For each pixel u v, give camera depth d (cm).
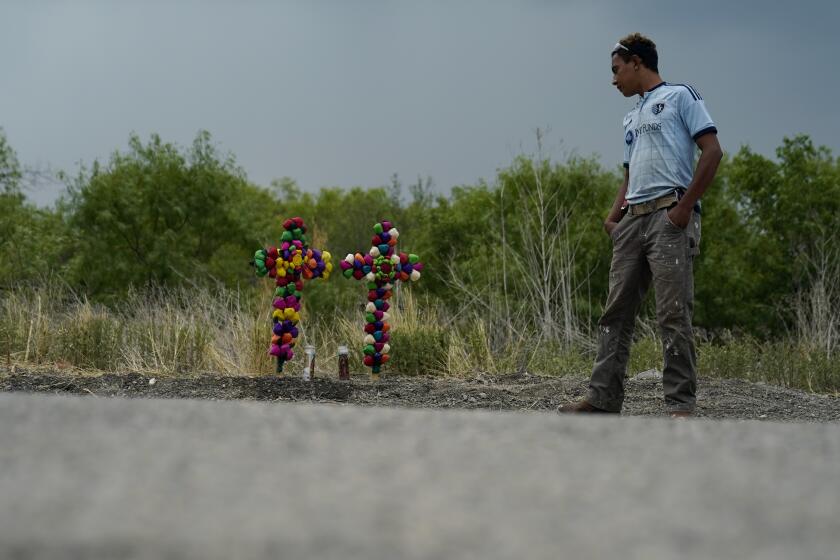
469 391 594
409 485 113
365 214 2183
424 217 1683
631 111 459
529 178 1434
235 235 1609
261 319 710
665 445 146
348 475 118
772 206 1461
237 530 90
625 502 106
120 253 1485
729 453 141
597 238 1316
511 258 1196
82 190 1478
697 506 105
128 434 145
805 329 1001
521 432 155
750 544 89
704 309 1440
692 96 435
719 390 620
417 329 748
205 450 133
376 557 81
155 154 1571
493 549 84
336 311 922
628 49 456
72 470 118
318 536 88
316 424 158
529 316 955
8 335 672
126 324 754
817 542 91
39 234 1477
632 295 452
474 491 110
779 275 1442
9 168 1509
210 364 688
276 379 602
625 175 471
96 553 81
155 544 84
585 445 144
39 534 87
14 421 155
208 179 1573
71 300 902
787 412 545
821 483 120
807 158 1461
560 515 99
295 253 620
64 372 632
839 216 1403
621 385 461
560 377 706
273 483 112
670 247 429
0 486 108
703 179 421
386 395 577
